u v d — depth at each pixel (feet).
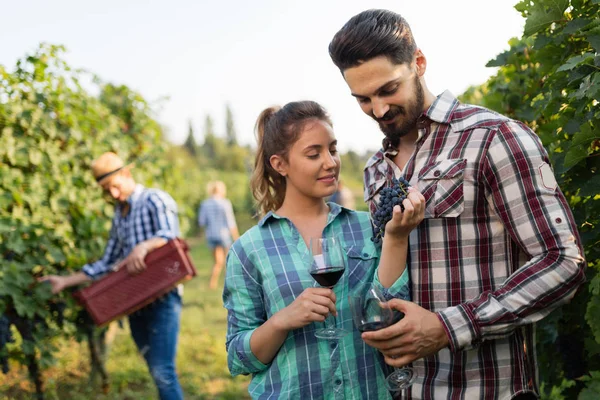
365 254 6.91
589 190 7.09
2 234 13.58
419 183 6.29
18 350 14.73
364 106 6.42
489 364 6.13
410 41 6.22
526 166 5.81
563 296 5.70
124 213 13.97
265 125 7.52
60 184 15.62
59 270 15.39
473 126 6.14
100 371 17.15
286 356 6.61
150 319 13.55
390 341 5.90
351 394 6.54
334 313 6.21
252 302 6.89
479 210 6.10
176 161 21.52
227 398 16.56
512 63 9.85
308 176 6.82
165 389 13.46
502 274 6.10
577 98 7.25
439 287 6.20
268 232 7.00
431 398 6.31
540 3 7.43
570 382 8.49
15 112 14.99
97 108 18.42
